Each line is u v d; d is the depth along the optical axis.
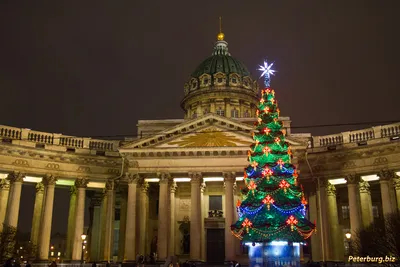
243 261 47.09
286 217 31.94
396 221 33.00
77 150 52.78
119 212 60.75
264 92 36.66
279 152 34.31
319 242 49.22
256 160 34.44
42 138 51.59
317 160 51.16
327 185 50.41
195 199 47.78
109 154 54.06
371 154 47.88
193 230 46.91
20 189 48.41
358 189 49.84
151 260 46.69
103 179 52.97
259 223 31.97
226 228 46.47
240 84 79.00
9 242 41.94
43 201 50.34
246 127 48.75
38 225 50.97
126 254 46.50
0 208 49.22
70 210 53.12
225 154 48.59
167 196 48.53
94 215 58.16
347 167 49.22
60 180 52.56
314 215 50.50
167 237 47.28
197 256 46.19
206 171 48.56
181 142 49.44
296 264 32.31
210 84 78.56
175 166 48.97
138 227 48.69
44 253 47.81
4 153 48.25
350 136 50.38
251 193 33.41
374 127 48.84
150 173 49.19
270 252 32.88
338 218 55.03
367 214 49.00
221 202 54.75
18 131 50.25
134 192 48.66
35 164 49.91
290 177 33.59
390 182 46.25
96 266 47.22
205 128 49.53
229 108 75.81
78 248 49.50
